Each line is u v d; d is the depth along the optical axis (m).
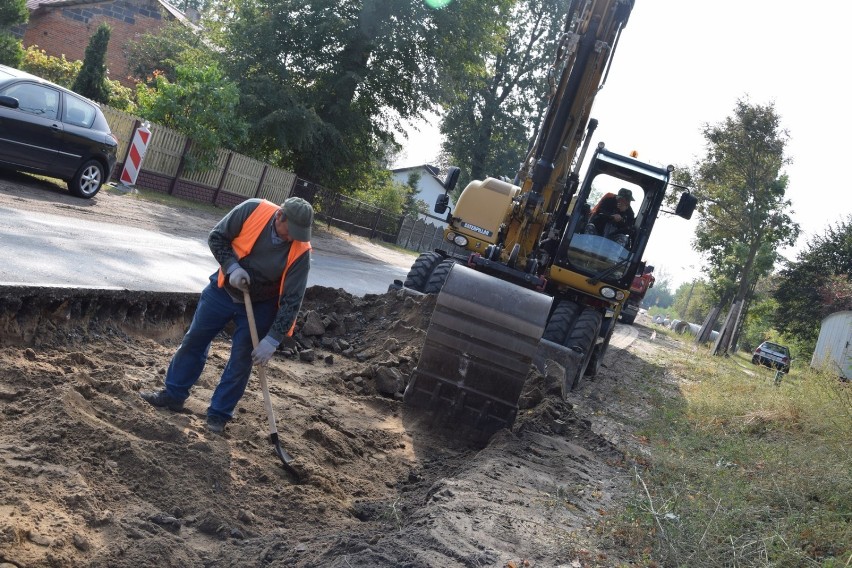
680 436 9.41
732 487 6.42
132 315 7.49
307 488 5.29
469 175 53.97
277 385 7.60
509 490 5.77
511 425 7.85
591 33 11.62
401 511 5.28
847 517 6.30
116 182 20.33
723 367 22.11
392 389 8.47
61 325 6.58
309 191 31.45
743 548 4.76
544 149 11.96
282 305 5.58
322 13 30.42
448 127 52.19
